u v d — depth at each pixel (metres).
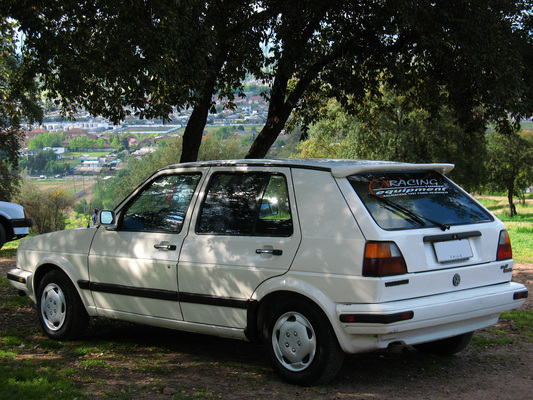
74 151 186.00
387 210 4.51
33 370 4.81
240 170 5.20
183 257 5.22
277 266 4.65
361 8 11.02
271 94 11.98
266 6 11.47
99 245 5.89
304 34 11.69
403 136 33.78
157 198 5.70
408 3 10.12
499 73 10.70
